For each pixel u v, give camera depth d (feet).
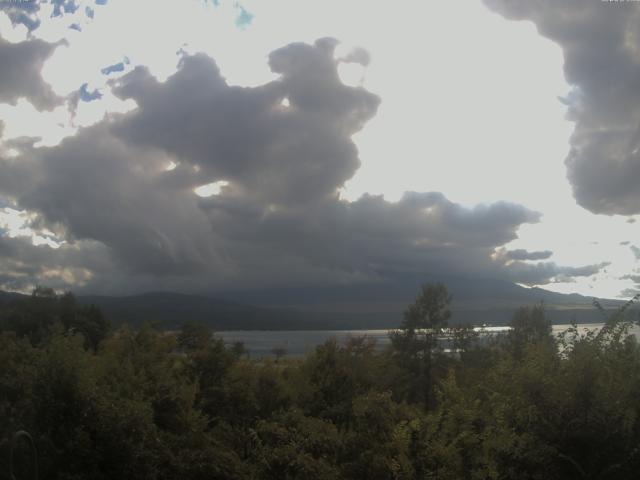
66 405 37.29
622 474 23.09
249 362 77.30
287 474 36.32
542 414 24.71
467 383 49.52
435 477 26.71
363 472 33.24
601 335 27.09
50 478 35.32
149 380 56.24
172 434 49.93
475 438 26.89
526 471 23.84
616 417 23.53
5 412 37.27
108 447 37.24
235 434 51.85
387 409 36.37
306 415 62.03
